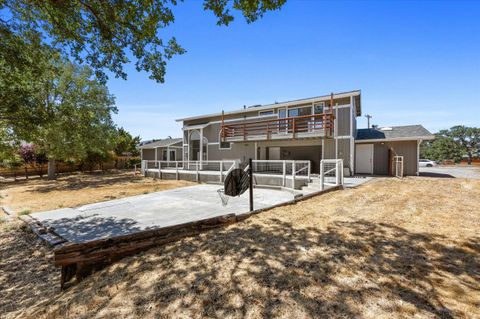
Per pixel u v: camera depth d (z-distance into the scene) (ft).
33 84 25.09
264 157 59.36
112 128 74.64
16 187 57.11
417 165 50.65
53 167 72.79
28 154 74.64
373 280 8.87
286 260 10.82
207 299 8.29
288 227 15.49
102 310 8.36
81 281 11.48
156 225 20.65
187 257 11.83
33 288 13.50
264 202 27.71
